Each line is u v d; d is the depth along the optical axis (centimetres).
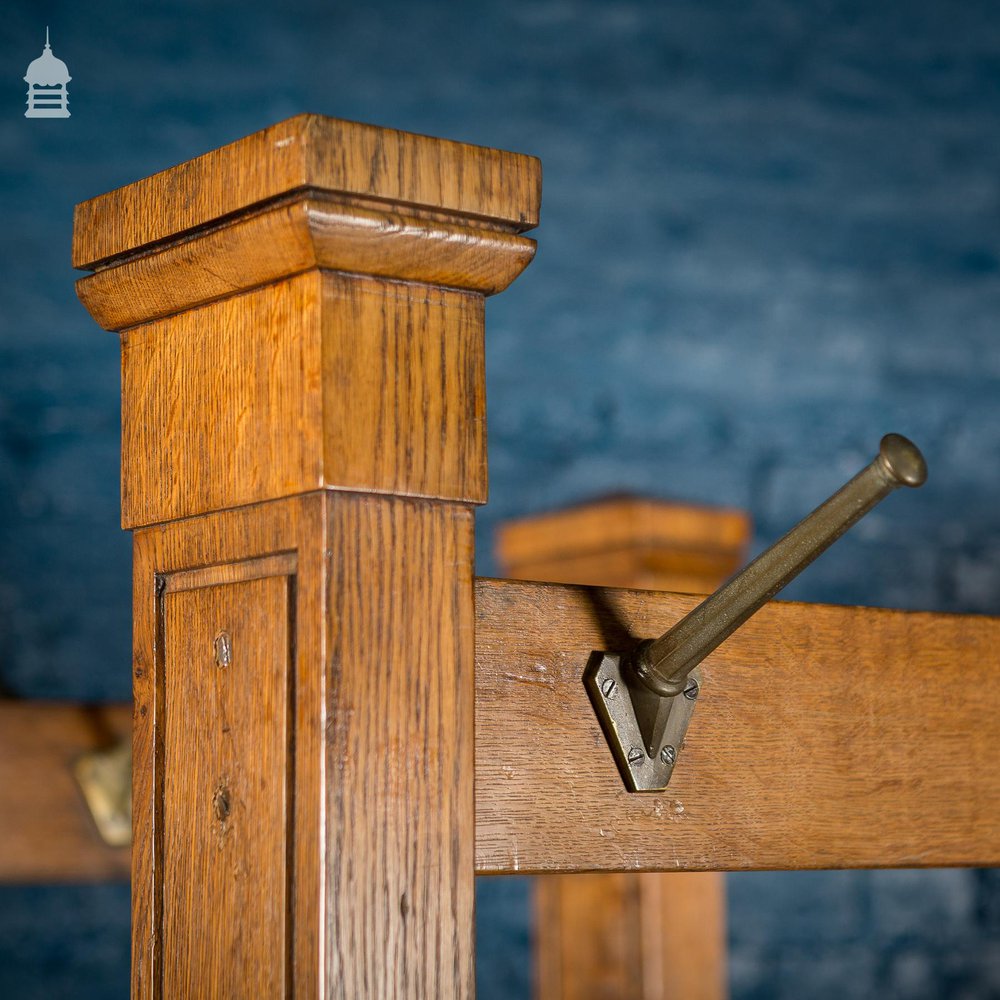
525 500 332
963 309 367
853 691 98
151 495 82
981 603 359
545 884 181
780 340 354
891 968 338
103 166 313
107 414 307
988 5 373
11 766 166
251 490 76
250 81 326
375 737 73
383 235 74
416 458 76
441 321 77
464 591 77
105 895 296
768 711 94
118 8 316
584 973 176
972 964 344
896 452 78
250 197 74
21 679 296
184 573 81
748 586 82
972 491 362
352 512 74
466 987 75
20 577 299
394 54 338
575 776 86
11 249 304
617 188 347
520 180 78
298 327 75
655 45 353
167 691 81
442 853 75
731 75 357
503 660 84
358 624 74
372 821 73
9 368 302
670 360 346
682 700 90
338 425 73
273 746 74
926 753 101
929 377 363
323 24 332
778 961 331
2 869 164
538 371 337
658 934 172
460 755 76
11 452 300
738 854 91
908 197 365
